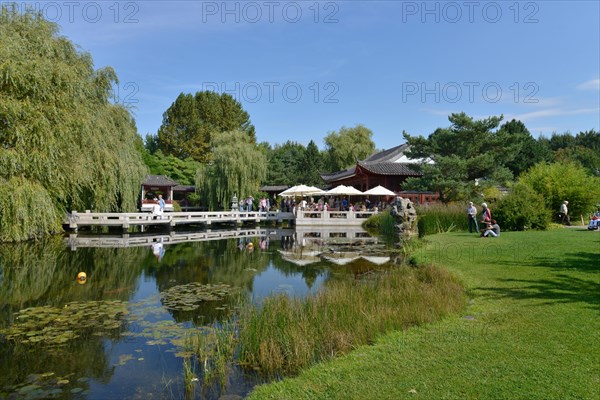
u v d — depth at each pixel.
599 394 4.20
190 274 13.26
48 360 6.27
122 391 5.30
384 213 30.89
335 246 20.45
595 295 7.88
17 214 15.04
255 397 4.66
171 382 5.53
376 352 5.68
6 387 5.42
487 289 8.90
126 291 10.78
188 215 31.42
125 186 26.47
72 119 16.91
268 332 6.55
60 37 20.08
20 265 14.71
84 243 21.47
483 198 29.05
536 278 9.52
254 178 42.19
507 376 4.68
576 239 15.03
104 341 7.02
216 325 7.84
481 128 30.28
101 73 22.17
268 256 17.19
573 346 5.45
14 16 17.66
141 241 22.91
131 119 26.48
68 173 18.25
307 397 4.54
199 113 63.78
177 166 58.47
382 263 15.13
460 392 4.39
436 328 6.54
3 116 14.63
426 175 31.27
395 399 4.32
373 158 51.28
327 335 6.44
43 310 8.86
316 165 64.12
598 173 46.53
